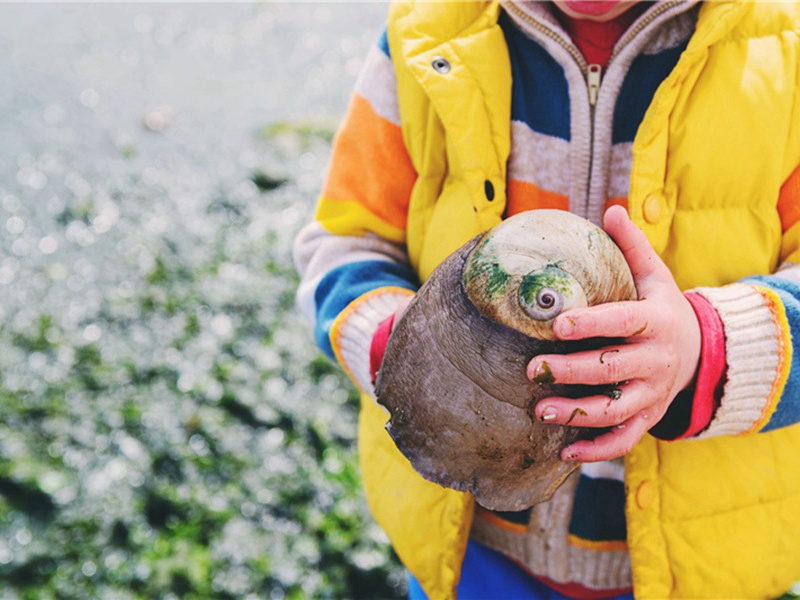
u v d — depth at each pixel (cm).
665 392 104
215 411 320
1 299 375
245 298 371
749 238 124
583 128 129
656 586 129
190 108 530
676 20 125
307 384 331
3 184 453
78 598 259
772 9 124
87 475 295
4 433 307
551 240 101
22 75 558
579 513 136
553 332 98
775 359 112
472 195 127
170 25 638
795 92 122
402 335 107
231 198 441
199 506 286
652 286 107
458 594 152
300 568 270
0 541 274
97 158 478
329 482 294
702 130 121
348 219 147
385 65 144
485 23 133
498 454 102
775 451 130
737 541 128
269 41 622
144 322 361
